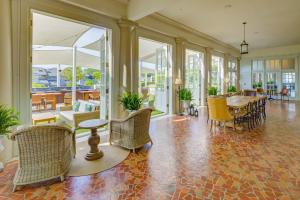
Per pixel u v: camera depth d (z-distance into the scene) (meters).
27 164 2.40
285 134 4.68
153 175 2.70
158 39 6.36
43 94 7.62
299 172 2.76
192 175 2.69
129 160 3.20
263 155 3.38
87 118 4.34
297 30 7.87
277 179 2.57
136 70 5.59
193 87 8.86
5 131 2.65
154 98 8.02
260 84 12.99
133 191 2.32
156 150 3.64
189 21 6.59
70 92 8.89
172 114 7.16
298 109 8.49
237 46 11.40
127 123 3.57
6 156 3.06
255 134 4.69
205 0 4.93
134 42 5.51
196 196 2.21
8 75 3.10
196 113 6.99
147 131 3.85
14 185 2.33
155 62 7.82
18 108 3.33
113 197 2.20
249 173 2.74
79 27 5.21
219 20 6.49
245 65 13.49
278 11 5.69
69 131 2.66
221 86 10.79
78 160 3.18
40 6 3.56
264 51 12.70
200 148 3.73
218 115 4.85
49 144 2.45
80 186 2.44
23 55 3.37
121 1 4.81
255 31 7.98
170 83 7.11
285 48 11.88
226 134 4.69
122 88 5.11
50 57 7.73
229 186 2.41
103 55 5.04
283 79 12.18
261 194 2.24
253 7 5.41
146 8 4.54
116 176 2.68
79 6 4.09
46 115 5.27
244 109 5.30
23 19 3.34
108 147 3.81
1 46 2.87
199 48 8.53
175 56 7.14
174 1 4.04
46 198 2.19
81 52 7.36
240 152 3.52
